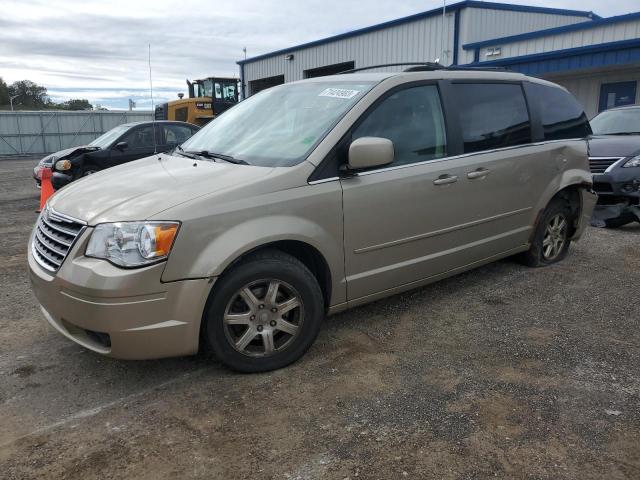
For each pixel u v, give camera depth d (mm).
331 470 2420
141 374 3283
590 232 6945
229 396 3029
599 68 15047
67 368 3363
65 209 3164
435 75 4121
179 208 2875
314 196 3279
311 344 3414
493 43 17281
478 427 2719
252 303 3143
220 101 19656
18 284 5008
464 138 4199
